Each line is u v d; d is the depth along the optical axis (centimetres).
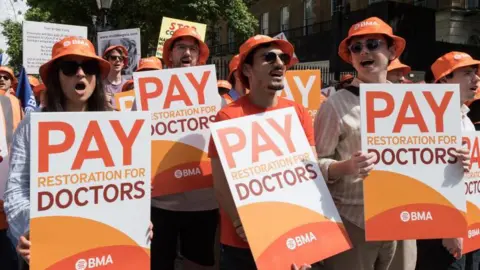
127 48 812
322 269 292
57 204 214
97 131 224
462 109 339
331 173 259
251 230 229
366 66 273
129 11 1555
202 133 338
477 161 317
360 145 264
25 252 211
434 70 351
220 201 260
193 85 341
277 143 251
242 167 238
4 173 301
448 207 254
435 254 336
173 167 331
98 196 222
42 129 213
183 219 355
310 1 2486
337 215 248
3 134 302
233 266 268
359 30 274
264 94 272
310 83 480
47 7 1596
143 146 232
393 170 250
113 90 638
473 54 1245
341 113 268
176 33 417
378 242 271
